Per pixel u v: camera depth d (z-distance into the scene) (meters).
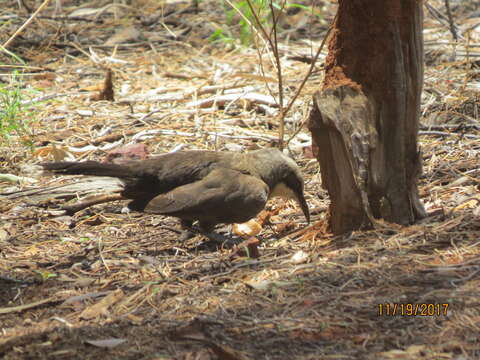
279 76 12.47
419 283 8.37
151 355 7.29
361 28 9.70
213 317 8.00
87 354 7.40
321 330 7.58
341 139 9.72
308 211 10.92
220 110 16.50
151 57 20.56
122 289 9.12
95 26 23.11
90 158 14.33
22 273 9.82
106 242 10.93
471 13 22.34
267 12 20.92
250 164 10.62
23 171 13.81
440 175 12.48
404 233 9.80
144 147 14.16
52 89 18.23
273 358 7.08
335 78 10.02
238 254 9.87
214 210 10.23
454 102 15.85
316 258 9.42
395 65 9.63
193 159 10.55
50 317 8.49
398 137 9.88
